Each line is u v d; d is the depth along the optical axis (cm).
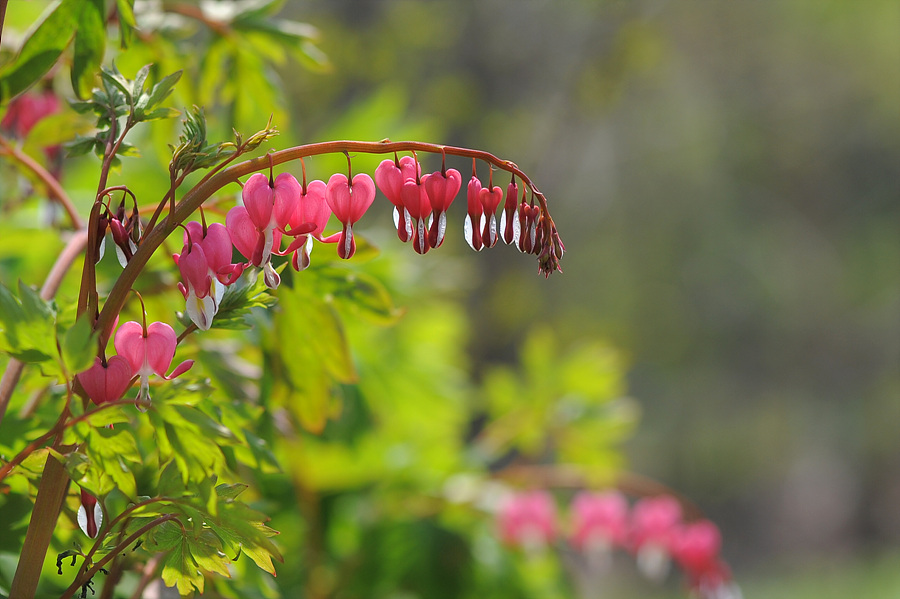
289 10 802
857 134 1556
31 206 197
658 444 1680
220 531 156
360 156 258
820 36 1421
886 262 1584
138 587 163
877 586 1139
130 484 156
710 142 1558
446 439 278
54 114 175
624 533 251
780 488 1719
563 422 278
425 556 231
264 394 174
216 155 154
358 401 217
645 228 1598
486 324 731
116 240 153
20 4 211
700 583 244
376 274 245
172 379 154
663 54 931
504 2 823
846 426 1666
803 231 1636
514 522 234
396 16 792
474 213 155
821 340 1653
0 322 153
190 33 183
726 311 1625
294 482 218
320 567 229
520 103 835
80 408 155
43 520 155
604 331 1505
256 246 154
